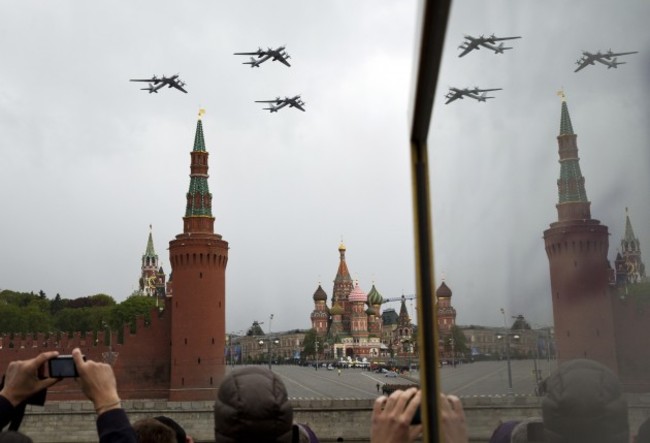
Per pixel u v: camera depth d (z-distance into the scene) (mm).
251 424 4348
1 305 188500
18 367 4656
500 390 2789
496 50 2533
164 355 101750
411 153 3223
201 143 108312
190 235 101812
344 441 77500
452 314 3223
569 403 2330
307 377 161375
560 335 2314
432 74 2617
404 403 3613
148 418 6586
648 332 1977
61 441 79625
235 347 182000
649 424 2078
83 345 102000
